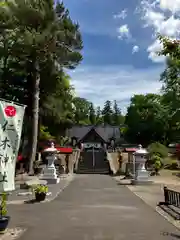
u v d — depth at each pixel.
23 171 38.94
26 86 41.44
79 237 10.77
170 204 17.81
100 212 15.73
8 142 8.86
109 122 169.25
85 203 18.88
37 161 43.66
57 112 47.81
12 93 41.06
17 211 15.89
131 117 92.44
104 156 70.56
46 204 18.28
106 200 20.23
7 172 8.84
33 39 31.70
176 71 26.58
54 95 47.16
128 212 15.73
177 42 9.90
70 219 13.91
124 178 39.69
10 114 8.91
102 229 11.99
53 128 54.97
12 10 31.22
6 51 32.84
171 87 49.94
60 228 12.13
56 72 40.12
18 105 9.10
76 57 38.84
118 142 101.06
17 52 33.03
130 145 87.44
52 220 13.67
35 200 19.44
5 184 8.77
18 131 9.02
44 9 33.59
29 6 31.78
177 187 28.55
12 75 40.50
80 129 106.31
